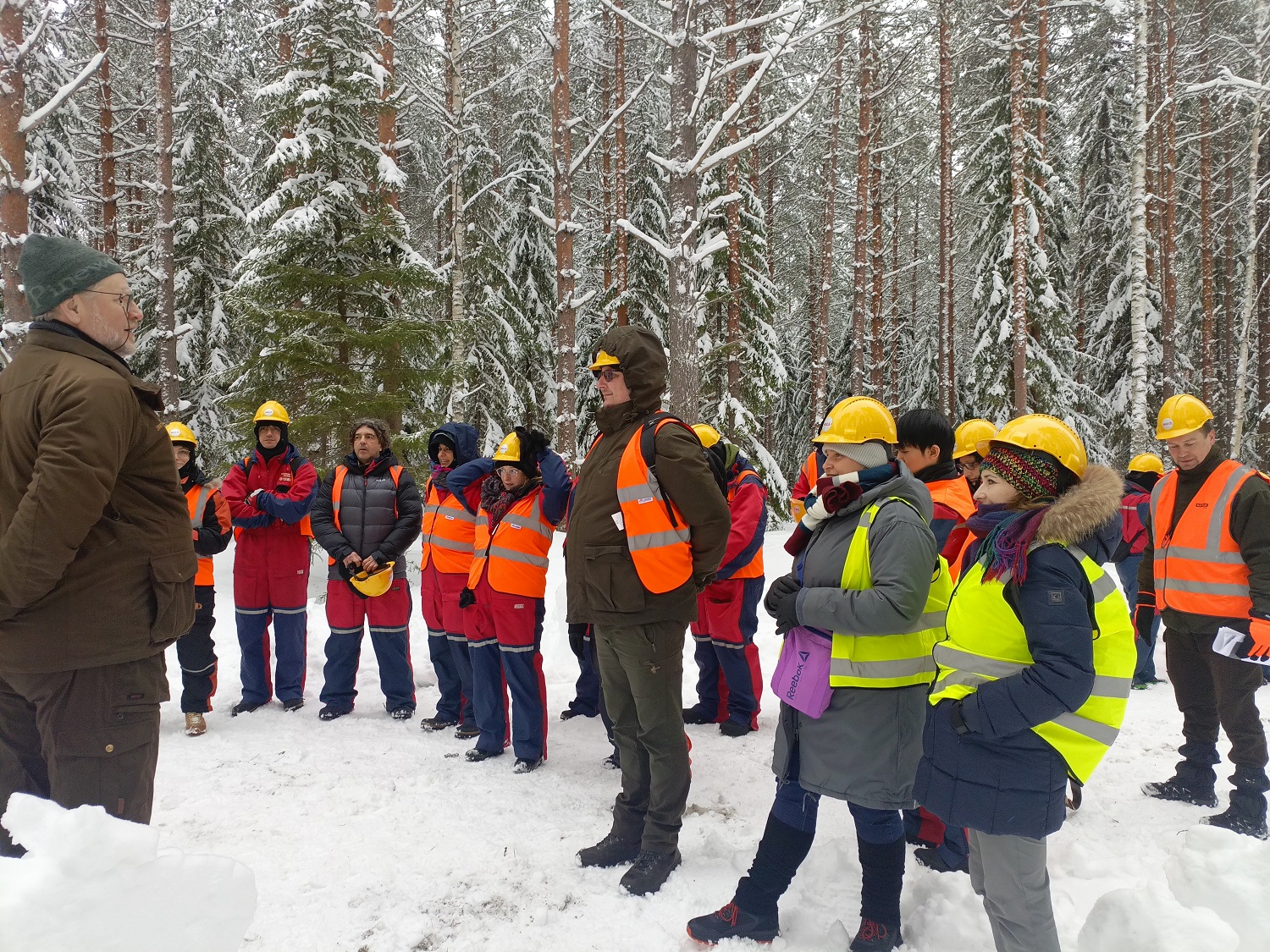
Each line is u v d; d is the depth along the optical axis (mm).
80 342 2115
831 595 2365
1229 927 1729
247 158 16375
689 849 3193
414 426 11266
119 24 15211
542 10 15773
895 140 21234
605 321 15445
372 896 2816
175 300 15227
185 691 4598
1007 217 16438
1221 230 20406
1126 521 6207
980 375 16328
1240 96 15594
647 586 2854
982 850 2105
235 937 1469
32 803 1344
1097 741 1949
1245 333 15969
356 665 5047
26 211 6613
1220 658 3520
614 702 3098
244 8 16547
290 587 5176
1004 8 15211
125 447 2053
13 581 1883
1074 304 20562
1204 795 3766
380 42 11766
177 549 2236
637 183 16797
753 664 4707
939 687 2123
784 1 8789
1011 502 2066
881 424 2492
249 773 3992
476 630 4238
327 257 10156
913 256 26891
